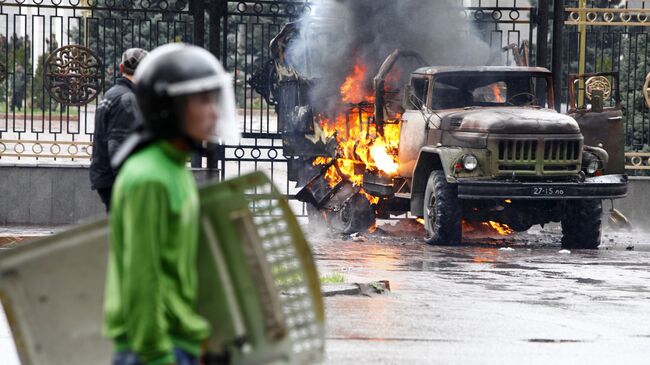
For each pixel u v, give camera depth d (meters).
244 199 7.32
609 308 21.16
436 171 36.09
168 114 6.95
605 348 16.75
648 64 49.38
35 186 39.25
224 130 7.07
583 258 31.97
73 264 7.42
